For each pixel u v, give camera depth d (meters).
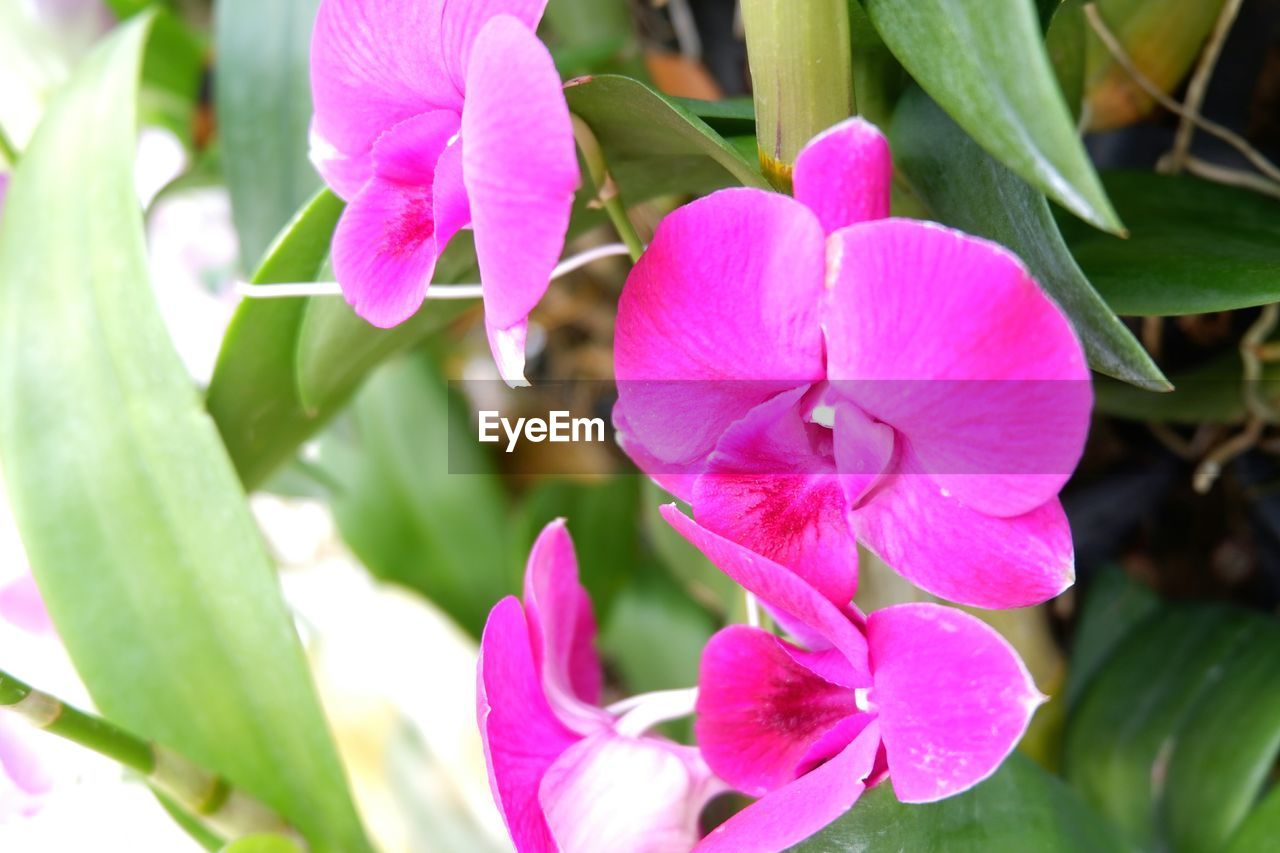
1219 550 0.48
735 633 0.34
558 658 0.36
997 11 0.29
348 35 0.33
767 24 0.31
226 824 0.39
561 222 0.29
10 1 0.58
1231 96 0.43
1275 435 0.44
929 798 0.30
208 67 0.60
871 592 0.40
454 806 0.54
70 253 0.42
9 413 0.42
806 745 0.33
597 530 0.56
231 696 0.40
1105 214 0.29
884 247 0.29
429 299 0.40
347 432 0.60
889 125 0.37
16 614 0.50
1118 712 0.43
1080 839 0.36
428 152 0.33
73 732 0.37
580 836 0.33
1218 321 0.44
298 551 0.71
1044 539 0.31
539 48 0.29
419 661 0.56
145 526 0.41
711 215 0.30
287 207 0.45
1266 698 0.41
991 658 0.30
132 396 0.41
